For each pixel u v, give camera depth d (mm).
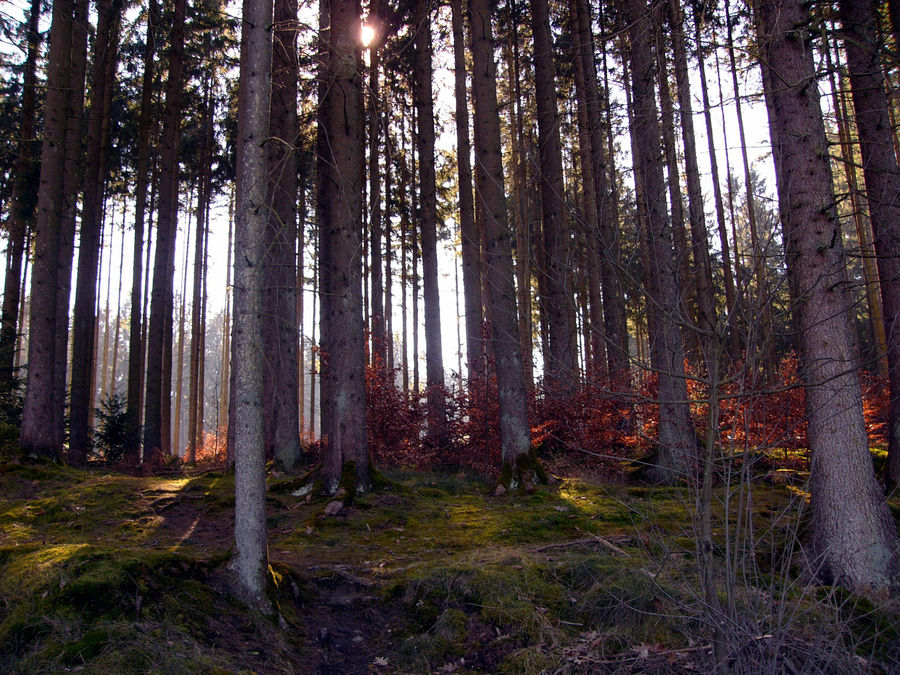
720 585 4711
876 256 5871
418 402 15234
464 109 16203
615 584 5207
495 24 18219
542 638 4797
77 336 15680
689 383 9602
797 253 4863
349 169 9445
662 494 8750
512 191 20062
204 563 5109
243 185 5461
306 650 4801
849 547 5285
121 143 20547
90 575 4387
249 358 5273
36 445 10469
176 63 16609
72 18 11953
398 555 6676
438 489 10469
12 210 17531
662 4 6391
